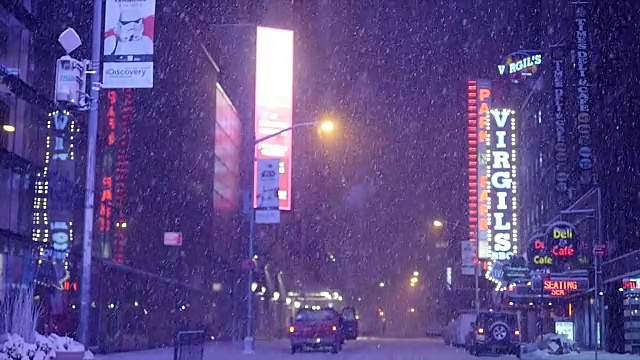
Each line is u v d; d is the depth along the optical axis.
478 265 59.19
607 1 38.94
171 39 44.00
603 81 39.47
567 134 44.22
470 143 61.88
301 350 37.06
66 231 29.83
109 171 32.62
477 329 34.66
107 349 31.45
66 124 30.28
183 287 46.03
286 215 90.25
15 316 17.05
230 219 63.50
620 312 37.69
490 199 59.84
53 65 30.30
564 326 47.94
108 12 17.22
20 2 29.11
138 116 36.62
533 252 40.38
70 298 29.48
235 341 55.38
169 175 43.31
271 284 76.19
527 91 60.62
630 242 36.19
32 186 29.27
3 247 26.69
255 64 77.50
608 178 38.81
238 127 68.88
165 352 33.56
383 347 43.59
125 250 34.59
